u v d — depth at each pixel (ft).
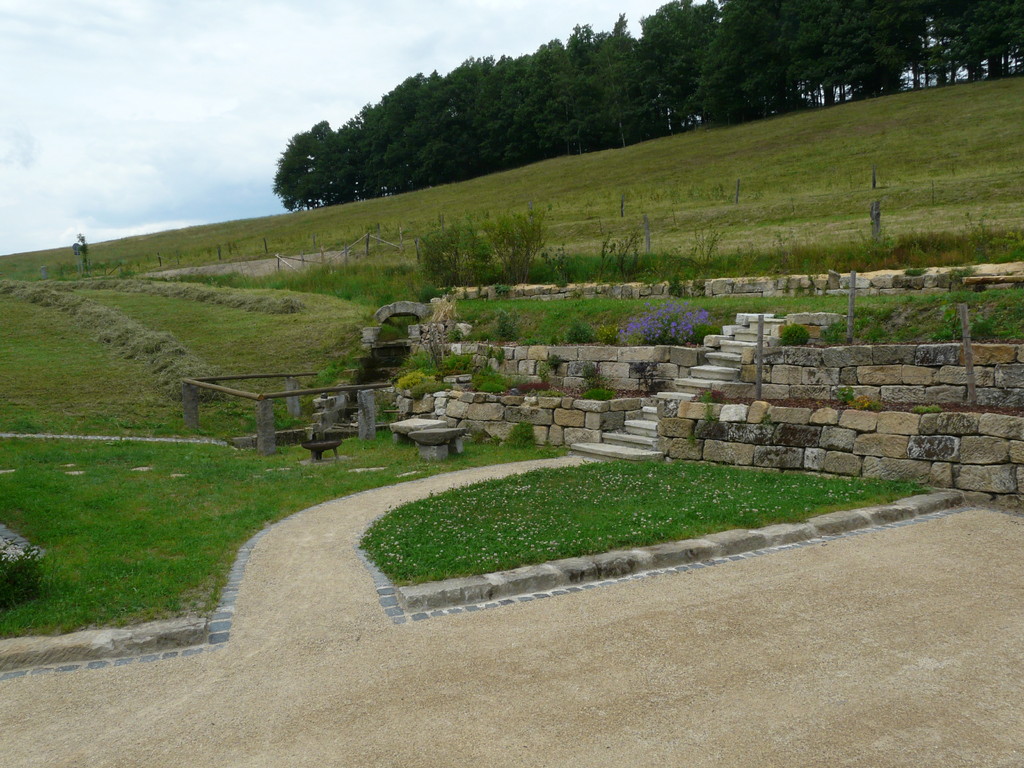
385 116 329.72
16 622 16.84
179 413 51.78
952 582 18.20
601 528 22.66
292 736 12.21
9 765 11.68
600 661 14.52
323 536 24.43
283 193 362.12
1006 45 195.62
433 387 48.60
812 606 16.97
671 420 34.83
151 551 22.58
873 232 62.13
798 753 11.15
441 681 13.96
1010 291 38.37
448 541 22.43
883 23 216.33
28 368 57.26
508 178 232.53
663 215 117.60
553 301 63.72
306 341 64.90
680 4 302.45
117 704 13.65
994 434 25.49
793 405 32.27
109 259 183.93
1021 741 11.36
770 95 247.70
